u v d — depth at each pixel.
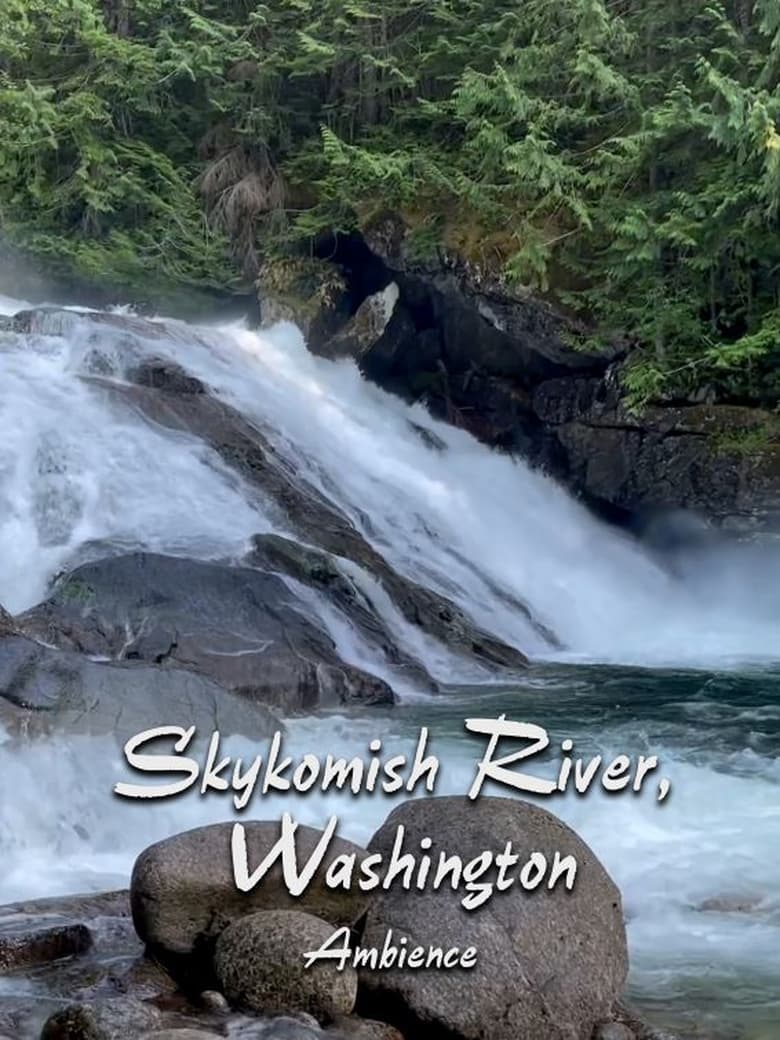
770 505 18.45
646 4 21.36
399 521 18.16
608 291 19.59
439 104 23.30
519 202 20.92
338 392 23.03
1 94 25.42
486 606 16.80
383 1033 4.77
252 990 4.87
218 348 21.39
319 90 26.41
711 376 18.89
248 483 16.12
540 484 21.98
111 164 25.69
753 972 5.74
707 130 18.81
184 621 11.42
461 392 23.45
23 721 8.14
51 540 14.10
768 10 18.48
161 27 26.97
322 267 24.69
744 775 9.02
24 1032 4.69
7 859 7.32
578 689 13.16
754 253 18.47
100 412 16.12
